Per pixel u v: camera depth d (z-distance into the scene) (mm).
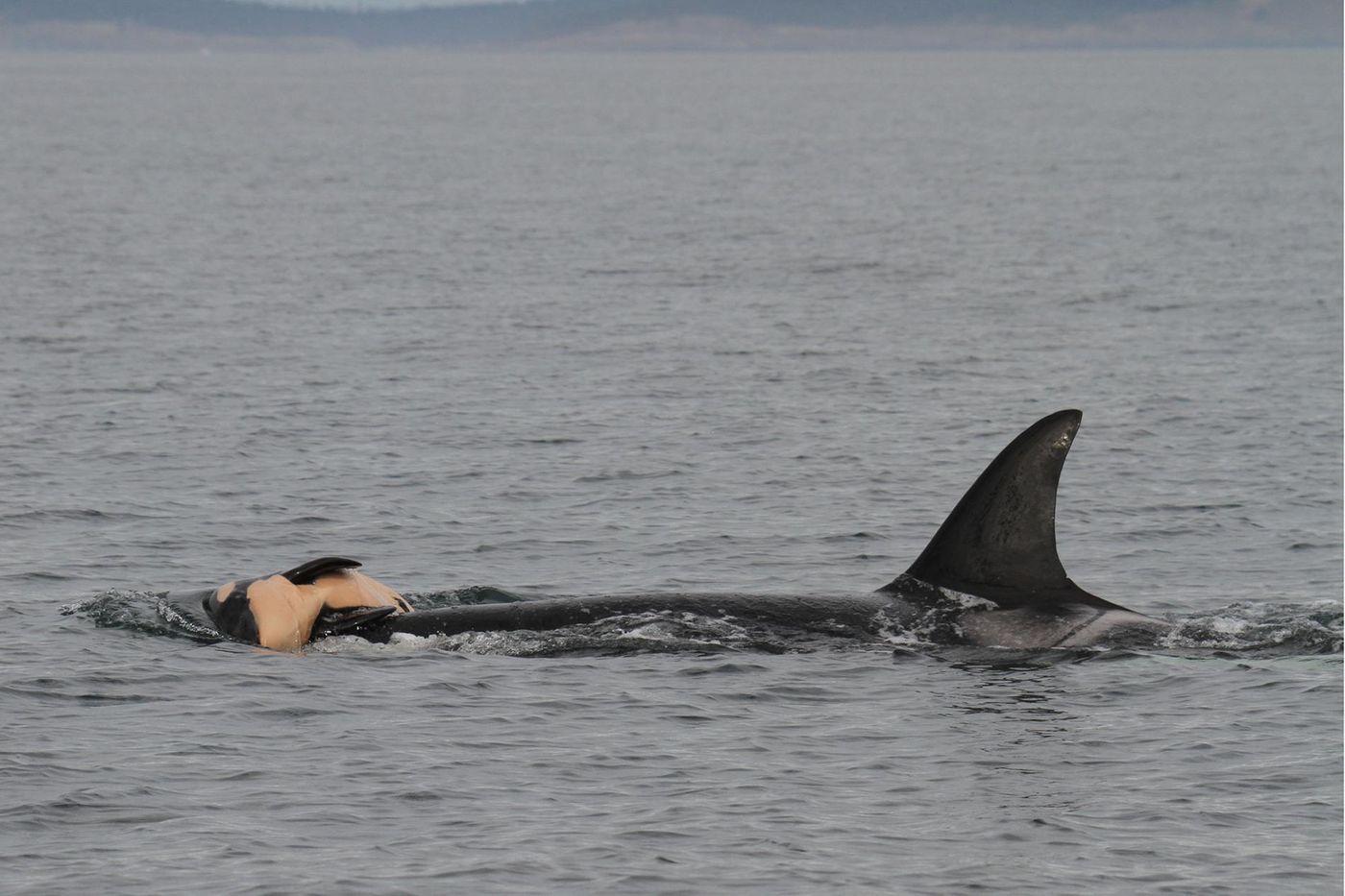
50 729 57906
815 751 56312
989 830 49844
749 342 160250
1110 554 87562
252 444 113312
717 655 65750
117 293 191500
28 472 103688
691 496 99938
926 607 68875
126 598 73000
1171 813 51031
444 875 46500
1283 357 150250
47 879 46125
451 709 60344
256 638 67625
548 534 91250
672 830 49750
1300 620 70562
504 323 173000
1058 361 149125
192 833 49281
